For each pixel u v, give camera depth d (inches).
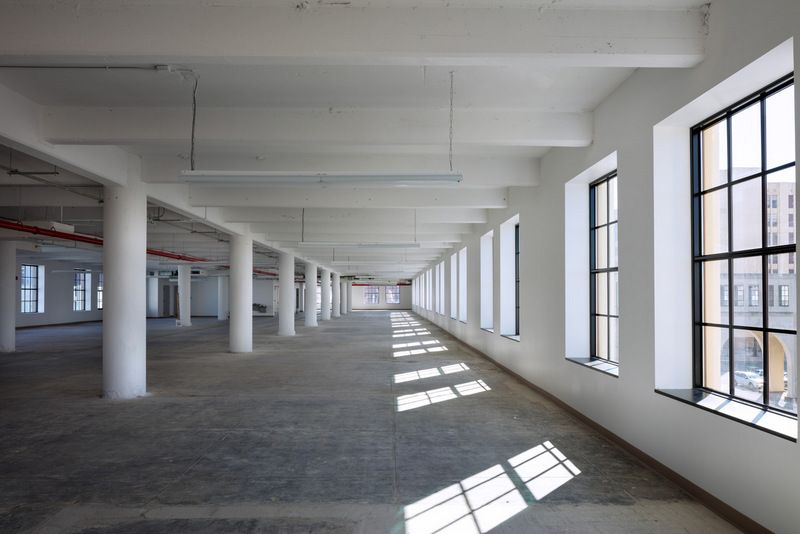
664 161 176.1
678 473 161.3
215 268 1058.1
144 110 218.7
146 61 148.1
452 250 724.0
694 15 144.9
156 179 298.2
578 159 244.7
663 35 144.5
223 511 142.9
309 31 142.6
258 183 202.7
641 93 183.2
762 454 123.0
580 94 206.5
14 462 185.3
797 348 111.0
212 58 145.4
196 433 224.1
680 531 130.4
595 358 261.3
